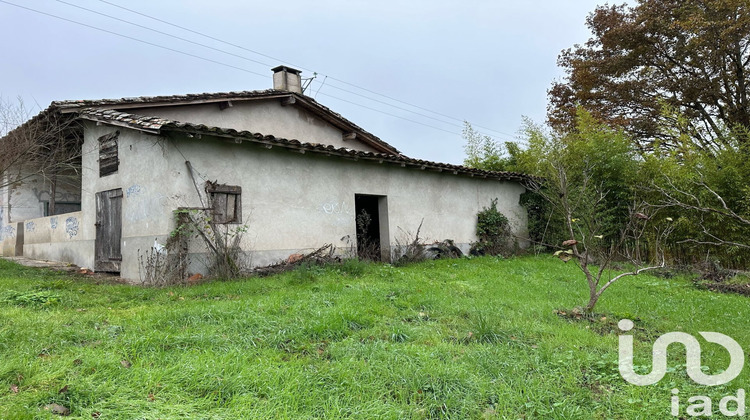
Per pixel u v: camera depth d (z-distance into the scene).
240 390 2.88
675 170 10.91
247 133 7.75
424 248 11.14
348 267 8.23
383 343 3.96
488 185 13.55
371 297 5.80
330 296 5.78
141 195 7.72
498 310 5.42
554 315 5.29
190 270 7.25
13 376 2.87
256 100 11.35
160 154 7.34
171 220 7.16
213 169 7.79
